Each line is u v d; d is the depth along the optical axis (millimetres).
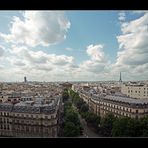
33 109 72062
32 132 70875
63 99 161375
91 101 116062
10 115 74375
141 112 74625
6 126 74938
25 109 72750
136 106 75000
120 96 98562
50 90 162500
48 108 72000
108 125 67438
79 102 125500
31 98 100875
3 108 75375
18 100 94500
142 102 77750
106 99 94562
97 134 70938
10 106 76062
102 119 72312
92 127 81562
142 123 55844
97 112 102938
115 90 138250
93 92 132750
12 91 127375
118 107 83750
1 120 75750
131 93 113938
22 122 72062
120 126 57031
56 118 72375
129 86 115938
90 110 115812
